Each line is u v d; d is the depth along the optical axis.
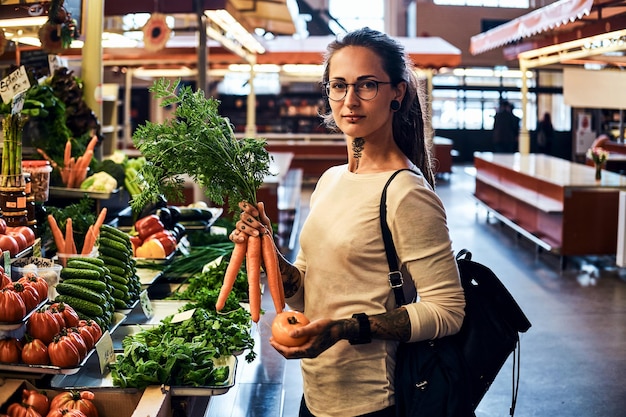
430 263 2.27
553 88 22.25
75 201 5.25
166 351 3.02
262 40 13.12
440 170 19.28
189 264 4.92
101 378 3.07
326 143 17.81
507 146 22.23
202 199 9.35
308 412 2.48
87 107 5.73
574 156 21.16
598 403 5.05
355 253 2.33
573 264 9.31
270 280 2.48
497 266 9.16
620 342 6.29
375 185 2.34
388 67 2.36
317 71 14.58
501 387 5.34
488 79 22.64
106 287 3.51
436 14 22.34
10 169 3.69
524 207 10.65
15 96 3.63
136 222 4.91
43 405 2.84
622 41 10.05
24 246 3.46
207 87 8.55
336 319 2.34
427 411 2.27
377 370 2.35
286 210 10.38
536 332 6.53
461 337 2.39
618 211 8.88
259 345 5.09
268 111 19.81
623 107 13.02
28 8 4.54
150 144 2.51
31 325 2.91
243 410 4.08
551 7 9.52
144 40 7.57
